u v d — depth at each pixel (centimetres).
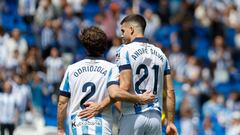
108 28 4000
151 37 4322
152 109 1742
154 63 1755
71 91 1723
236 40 4925
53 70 3734
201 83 4156
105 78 1719
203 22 4869
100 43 1728
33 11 4247
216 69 4484
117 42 3678
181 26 4669
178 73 4184
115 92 1692
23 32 4266
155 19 4647
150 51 1758
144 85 1742
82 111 1709
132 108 1734
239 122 3756
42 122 3531
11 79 3359
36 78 3659
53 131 3547
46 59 3809
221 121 3941
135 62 1736
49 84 3725
